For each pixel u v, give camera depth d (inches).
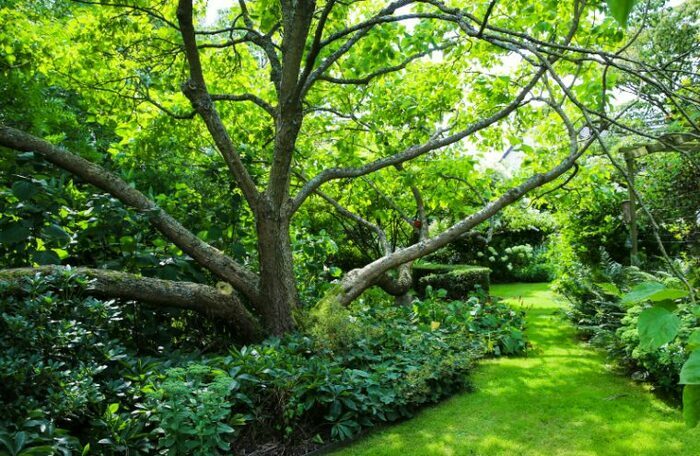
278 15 203.8
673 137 227.9
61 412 109.3
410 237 443.5
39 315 127.6
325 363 159.5
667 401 165.6
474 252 493.7
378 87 250.4
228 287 183.8
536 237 499.8
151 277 182.1
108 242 185.3
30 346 121.3
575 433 145.9
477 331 234.4
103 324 143.6
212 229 209.0
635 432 145.1
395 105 242.8
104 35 207.6
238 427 135.8
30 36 217.0
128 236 179.5
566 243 344.2
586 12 202.1
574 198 290.5
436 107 247.6
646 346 27.4
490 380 192.7
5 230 152.9
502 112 208.5
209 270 193.9
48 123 265.0
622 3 17.3
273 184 184.7
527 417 158.1
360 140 273.6
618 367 201.3
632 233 289.1
